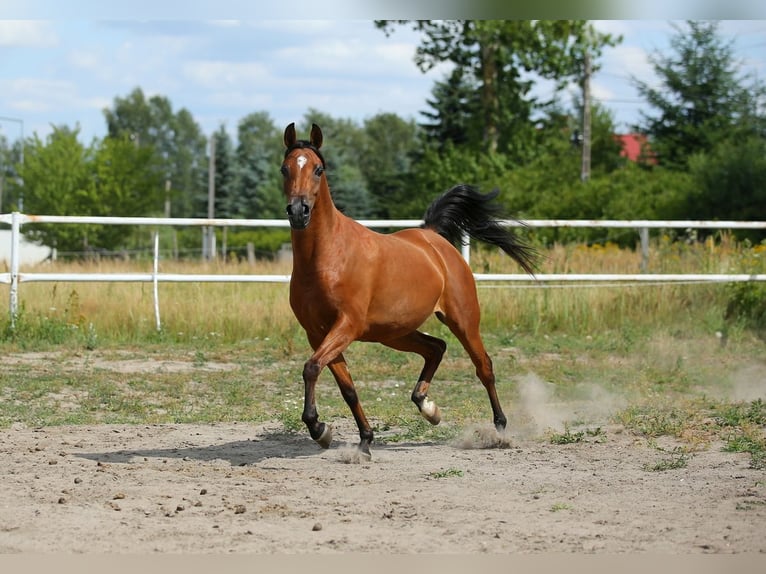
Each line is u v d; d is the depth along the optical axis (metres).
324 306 7.01
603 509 5.73
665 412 9.31
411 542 5.03
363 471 6.93
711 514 5.59
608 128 53.91
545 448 7.85
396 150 115.00
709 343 14.38
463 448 7.94
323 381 11.34
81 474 6.56
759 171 32.91
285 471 6.90
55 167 42.56
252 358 12.66
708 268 16.42
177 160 115.31
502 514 5.62
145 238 49.47
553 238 29.23
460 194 9.05
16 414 8.95
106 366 11.75
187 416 9.14
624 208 31.69
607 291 15.63
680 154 46.28
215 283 15.29
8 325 13.12
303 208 6.60
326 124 112.81
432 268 7.80
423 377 8.25
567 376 11.89
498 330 15.16
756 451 7.39
